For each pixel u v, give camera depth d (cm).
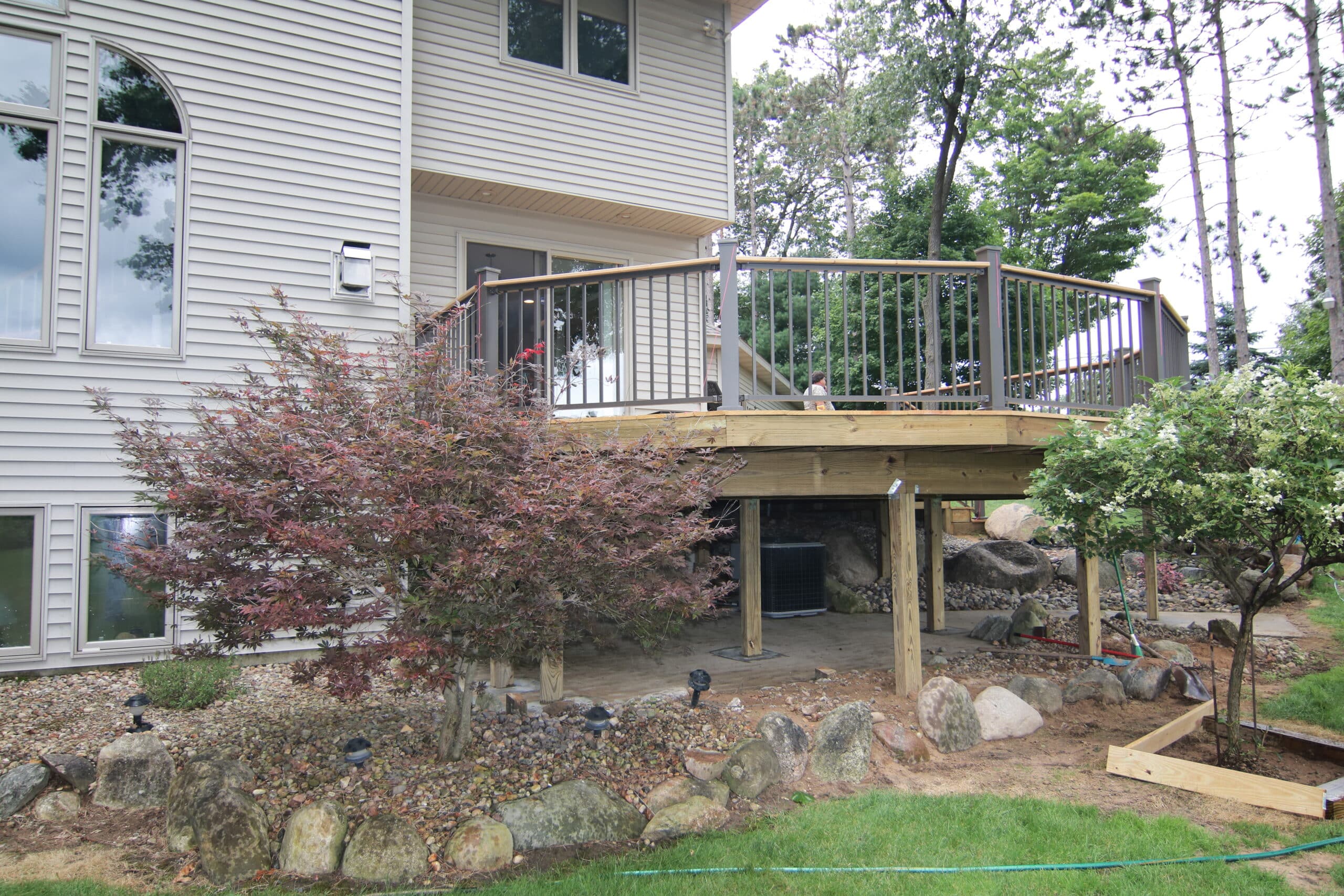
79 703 541
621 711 526
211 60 697
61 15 648
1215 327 1697
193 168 687
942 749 489
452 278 933
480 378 442
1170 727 490
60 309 637
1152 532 471
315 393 407
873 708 545
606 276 568
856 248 2652
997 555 1162
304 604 368
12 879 338
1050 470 487
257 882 342
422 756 445
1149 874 341
